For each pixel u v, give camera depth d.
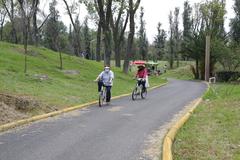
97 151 9.33
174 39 98.06
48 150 9.32
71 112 16.34
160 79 51.28
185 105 19.98
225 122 13.28
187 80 60.06
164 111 17.23
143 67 23.67
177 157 8.59
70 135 11.23
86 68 37.62
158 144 10.22
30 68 28.97
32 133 11.46
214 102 20.47
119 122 13.79
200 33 64.31
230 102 19.47
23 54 34.53
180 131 11.88
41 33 72.25
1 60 28.59
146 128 12.63
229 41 70.94
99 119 14.44
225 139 10.48
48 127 12.52
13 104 14.65
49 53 39.81
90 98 21.19
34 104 15.56
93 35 81.19
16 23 63.00
